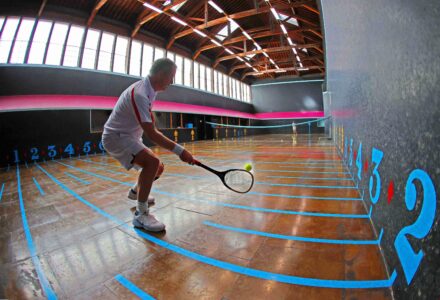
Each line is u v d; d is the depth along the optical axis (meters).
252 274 1.23
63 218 2.17
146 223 1.83
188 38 16.67
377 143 1.51
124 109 1.77
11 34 8.98
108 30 11.70
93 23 11.03
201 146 10.85
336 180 3.21
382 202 1.38
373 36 1.46
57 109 8.25
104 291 1.15
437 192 0.66
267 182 3.23
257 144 11.07
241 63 23.75
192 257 1.43
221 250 1.49
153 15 11.69
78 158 8.13
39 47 9.71
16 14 8.84
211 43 18.00
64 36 10.38
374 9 1.40
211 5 13.25
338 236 1.60
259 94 27.22
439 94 0.65
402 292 0.92
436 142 0.67
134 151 1.81
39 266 1.40
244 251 1.47
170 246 1.57
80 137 8.99
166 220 2.02
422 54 0.77
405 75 0.95
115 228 1.90
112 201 2.66
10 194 3.22
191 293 1.11
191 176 3.90
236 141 14.66
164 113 14.10
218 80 22.11
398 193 1.05
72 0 10.06
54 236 1.79
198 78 18.92
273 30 15.84
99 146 9.67
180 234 1.74
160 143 1.76
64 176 4.52
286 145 9.71
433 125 0.69
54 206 2.56
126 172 4.73
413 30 0.84
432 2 0.68
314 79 25.12
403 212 0.97
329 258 1.34
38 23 9.55
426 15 0.73
